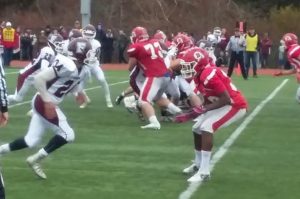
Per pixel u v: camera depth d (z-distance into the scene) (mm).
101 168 15516
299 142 19641
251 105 29203
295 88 39000
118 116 24578
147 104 21703
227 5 77000
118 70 54531
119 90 35438
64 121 14062
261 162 16531
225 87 13750
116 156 17000
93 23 75875
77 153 17297
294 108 28375
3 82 10516
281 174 15188
